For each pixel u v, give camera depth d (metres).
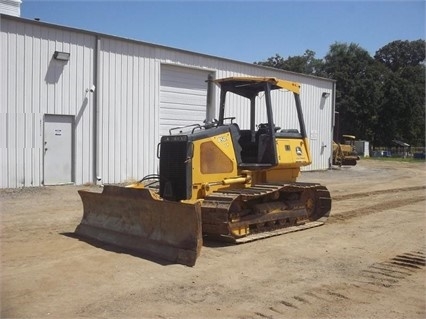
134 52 18.03
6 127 14.76
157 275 6.85
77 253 7.98
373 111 62.34
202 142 8.99
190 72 20.45
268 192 9.20
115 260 7.55
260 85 10.25
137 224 8.37
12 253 7.99
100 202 9.21
